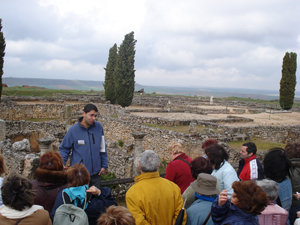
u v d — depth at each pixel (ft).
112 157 37.60
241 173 17.60
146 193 11.62
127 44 106.63
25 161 25.44
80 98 120.67
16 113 89.86
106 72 126.62
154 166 12.27
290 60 128.16
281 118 81.76
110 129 64.85
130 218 9.67
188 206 13.61
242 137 50.19
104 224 9.49
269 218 11.83
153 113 79.61
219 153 15.65
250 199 9.87
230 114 89.97
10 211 10.18
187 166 16.06
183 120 60.70
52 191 13.41
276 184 12.25
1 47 92.32
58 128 58.75
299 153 17.25
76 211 11.02
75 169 12.26
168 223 11.80
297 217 13.37
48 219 10.85
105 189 13.98
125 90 107.96
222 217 10.57
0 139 49.57
